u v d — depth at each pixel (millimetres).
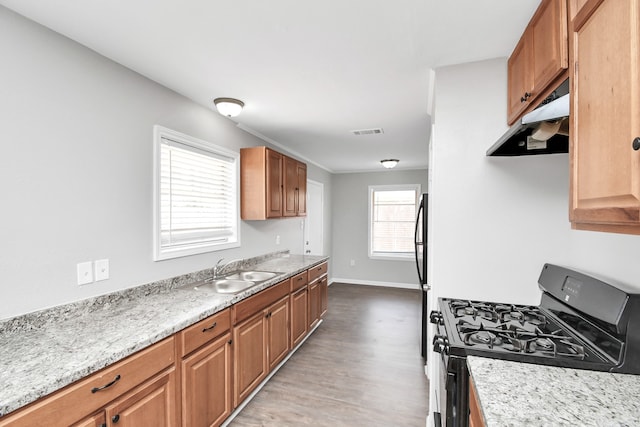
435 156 1914
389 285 6113
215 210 2834
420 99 2512
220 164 2914
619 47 731
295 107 2695
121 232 1889
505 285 1802
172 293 2129
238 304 2072
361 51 1763
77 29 1536
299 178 3814
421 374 2635
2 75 1354
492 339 1191
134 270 1974
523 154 1649
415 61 1872
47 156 1515
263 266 3252
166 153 2281
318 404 2203
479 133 1850
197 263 2531
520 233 1780
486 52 1762
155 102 2146
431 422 1922
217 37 1619
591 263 1458
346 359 2922
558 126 1196
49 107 1524
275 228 3967
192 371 1645
